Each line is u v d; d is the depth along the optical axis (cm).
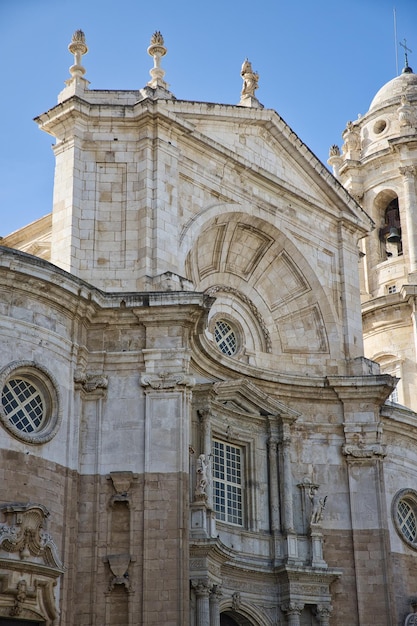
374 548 4131
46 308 3328
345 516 4172
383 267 5694
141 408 3416
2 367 3162
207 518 3578
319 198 4612
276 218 4331
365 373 4397
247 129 4294
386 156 5825
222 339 4262
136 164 3803
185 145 3972
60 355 3338
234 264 4338
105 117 3834
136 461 3353
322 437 4269
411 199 5688
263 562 3922
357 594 4066
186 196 3925
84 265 3656
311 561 3984
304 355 4403
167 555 3231
